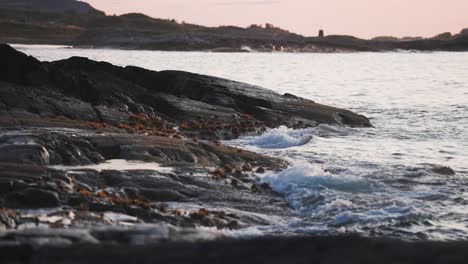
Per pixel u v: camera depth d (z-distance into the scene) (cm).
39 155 2802
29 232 1802
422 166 3316
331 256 1586
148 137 3219
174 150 3100
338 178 2839
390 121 5778
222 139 4291
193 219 2302
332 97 8650
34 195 2334
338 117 5072
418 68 19988
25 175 2486
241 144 4131
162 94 4900
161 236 1838
